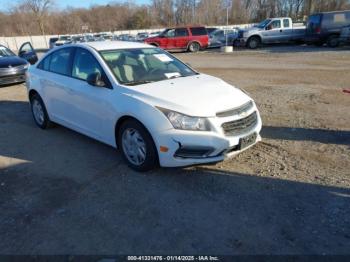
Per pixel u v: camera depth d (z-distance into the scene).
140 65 5.05
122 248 2.99
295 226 3.21
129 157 4.45
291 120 6.38
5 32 66.75
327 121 6.24
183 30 24.50
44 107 6.14
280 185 3.96
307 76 11.56
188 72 5.37
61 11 73.81
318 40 22.34
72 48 5.47
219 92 4.39
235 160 4.64
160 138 3.96
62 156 5.02
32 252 2.98
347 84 9.76
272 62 16.23
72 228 3.29
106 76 4.68
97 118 4.81
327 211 3.43
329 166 4.42
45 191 4.01
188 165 4.00
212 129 3.92
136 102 4.16
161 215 3.45
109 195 3.86
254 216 3.38
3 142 5.73
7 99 9.30
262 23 25.67
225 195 3.78
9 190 4.06
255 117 4.47
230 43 27.72
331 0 55.50
